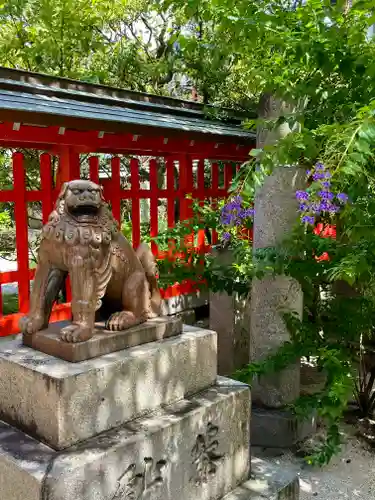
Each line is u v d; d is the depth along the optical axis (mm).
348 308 3541
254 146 5348
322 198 2268
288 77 3264
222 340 4605
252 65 3623
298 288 3619
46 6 5922
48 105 3398
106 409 2102
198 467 2375
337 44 2801
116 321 2305
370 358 3912
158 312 2662
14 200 3598
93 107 3854
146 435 2096
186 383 2500
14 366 2127
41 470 1835
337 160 2301
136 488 2070
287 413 3641
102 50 6613
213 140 4719
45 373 1985
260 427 3629
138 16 7543
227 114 5602
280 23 2934
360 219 2389
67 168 3836
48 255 2309
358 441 3717
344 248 2969
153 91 7488
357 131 2229
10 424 2195
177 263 4391
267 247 3381
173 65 6859
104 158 7648
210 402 2455
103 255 2250
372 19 2623
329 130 2424
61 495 1816
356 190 2277
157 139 4395
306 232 3199
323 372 4891
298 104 3482
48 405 1979
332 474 3342
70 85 4086
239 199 2963
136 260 2471
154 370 2305
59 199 2256
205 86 6820
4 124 3230
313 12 2842
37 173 6121
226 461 2553
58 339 2184
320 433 3854
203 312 5855
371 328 3713
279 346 3629
